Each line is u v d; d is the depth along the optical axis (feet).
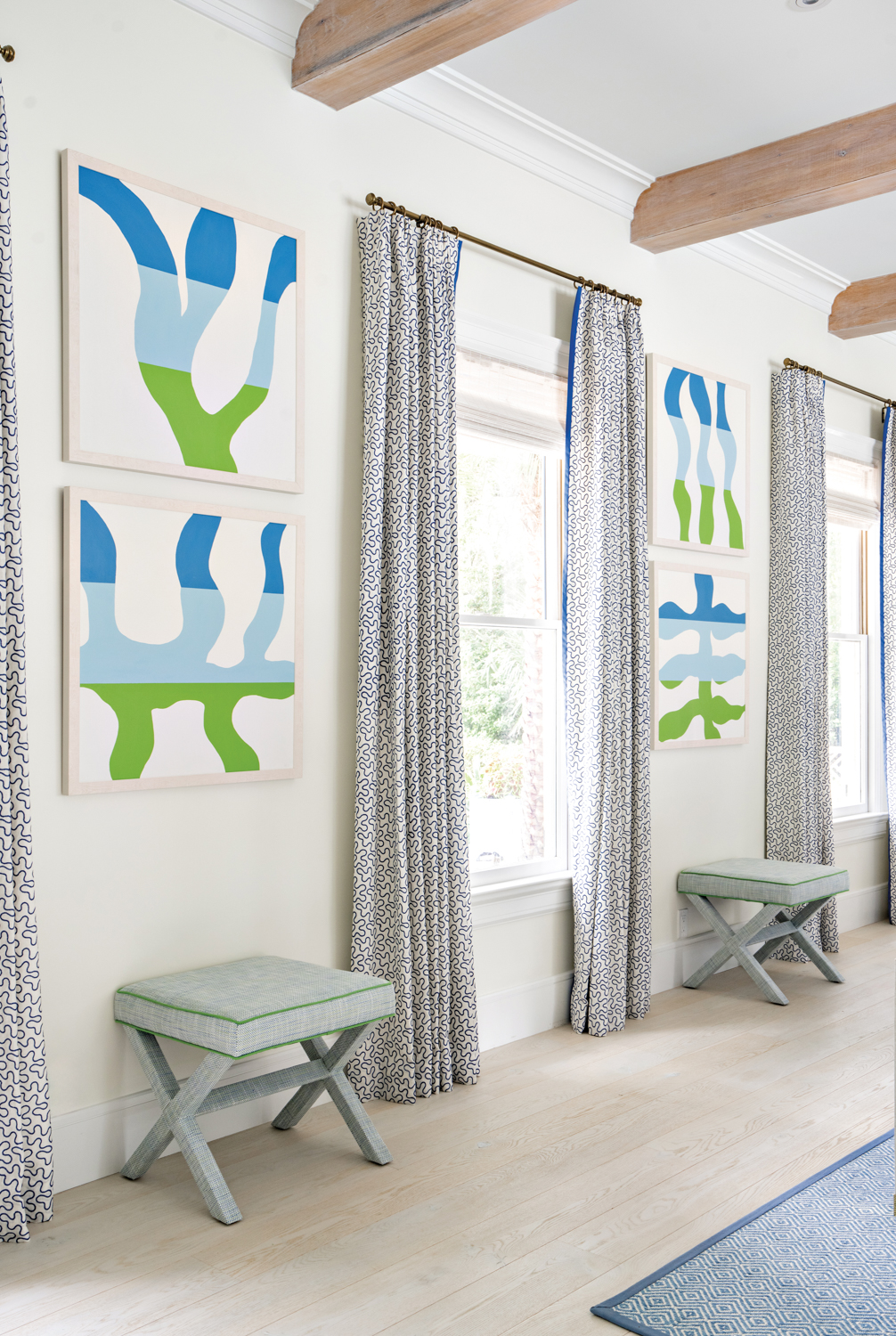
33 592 8.22
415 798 10.45
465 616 12.11
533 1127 9.58
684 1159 8.90
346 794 10.49
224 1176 8.59
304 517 9.98
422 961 10.36
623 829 12.77
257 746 9.61
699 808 14.96
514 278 12.34
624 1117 9.81
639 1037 12.28
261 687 9.63
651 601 14.05
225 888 9.46
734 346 15.69
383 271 10.36
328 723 10.32
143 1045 8.48
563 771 13.34
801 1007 13.48
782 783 16.21
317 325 10.26
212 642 9.27
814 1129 9.53
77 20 8.47
